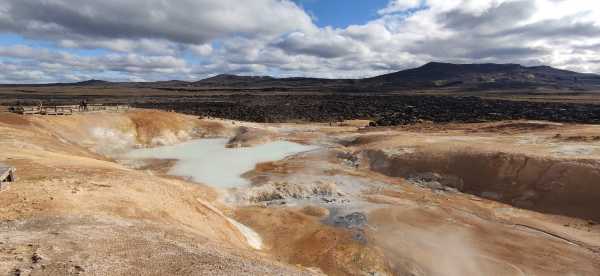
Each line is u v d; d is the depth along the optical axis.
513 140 42.66
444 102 116.56
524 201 30.36
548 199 29.59
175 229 17.44
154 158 45.66
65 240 13.30
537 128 50.69
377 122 73.12
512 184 32.19
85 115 50.41
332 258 22.23
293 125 68.56
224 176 38.69
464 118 79.69
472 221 27.20
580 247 23.56
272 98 142.25
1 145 28.89
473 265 21.66
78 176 21.97
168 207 21.09
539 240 24.44
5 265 10.90
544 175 31.27
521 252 22.95
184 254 13.88
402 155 39.84
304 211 29.02
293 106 110.44
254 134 56.25
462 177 34.84
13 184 18.56
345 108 105.75
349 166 41.56
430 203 30.66
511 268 21.31
